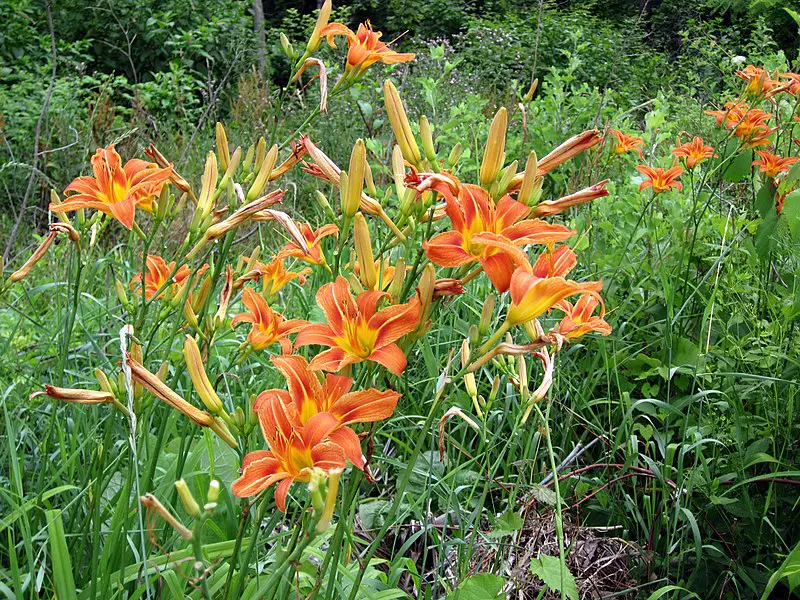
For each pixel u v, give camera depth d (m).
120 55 5.34
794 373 1.49
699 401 1.60
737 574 1.35
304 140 0.92
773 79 1.93
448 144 2.35
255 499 0.76
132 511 0.97
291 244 1.05
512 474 1.46
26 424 1.35
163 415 1.01
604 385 1.74
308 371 0.68
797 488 1.40
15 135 3.36
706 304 1.67
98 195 0.94
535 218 0.78
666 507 1.36
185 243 0.94
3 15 4.72
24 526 0.97
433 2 8.53
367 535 1.33
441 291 0.73
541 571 1.05
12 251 2.67
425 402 1.60
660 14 8.37
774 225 1.56
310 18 7.12
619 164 2.71
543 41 6.72
